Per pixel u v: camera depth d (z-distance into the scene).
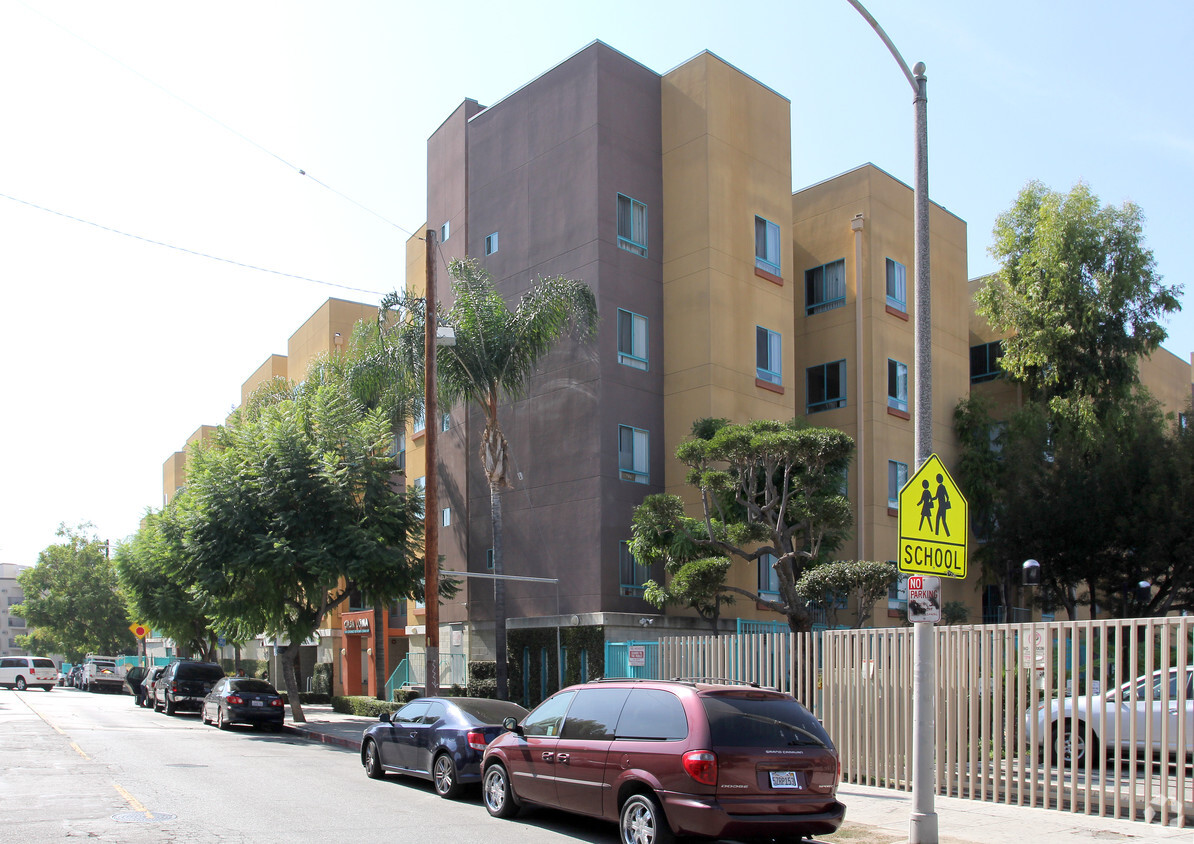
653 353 28.45
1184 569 28.64
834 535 23.44
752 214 29.45
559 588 27.31
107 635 72.62
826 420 32.19
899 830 10.95
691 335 27.94
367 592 26.61
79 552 73.38
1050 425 32.31
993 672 12.92
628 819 9.80
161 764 16.72
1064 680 12.17
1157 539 27.94
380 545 25.27
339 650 39.97
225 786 14.12
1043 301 32.16
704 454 21.89
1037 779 12.21
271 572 24.55
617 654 21.09
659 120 29.81
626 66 29.16
